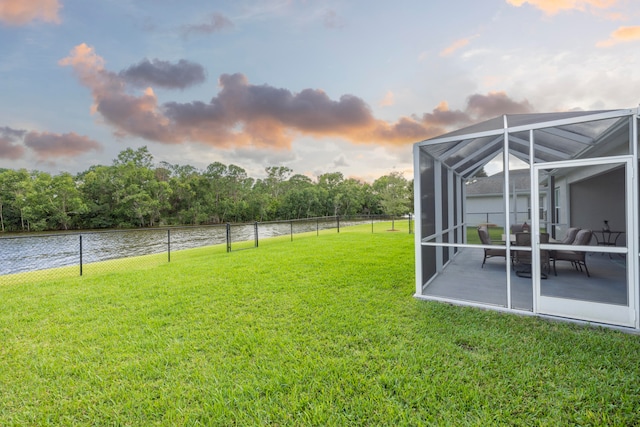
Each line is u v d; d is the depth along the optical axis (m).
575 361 2.66
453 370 2.56
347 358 2.80
